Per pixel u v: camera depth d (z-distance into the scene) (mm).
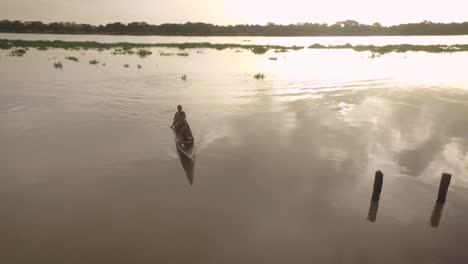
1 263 6703
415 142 12922
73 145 12516
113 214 8328
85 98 19984
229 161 11242
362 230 7855
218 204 8766
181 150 11797
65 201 8859
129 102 19266
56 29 127000
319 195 9227
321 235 7664
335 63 38562
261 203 8820
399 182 9922
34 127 14508
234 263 6805
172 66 35000
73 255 6953
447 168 10758
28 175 10180
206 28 134750
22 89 22047
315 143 12852
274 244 7348
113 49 53719
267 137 13500
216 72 31141
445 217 8359
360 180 10031
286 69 33375
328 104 18797
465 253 7168
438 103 18891
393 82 25859
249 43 77000
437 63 37969
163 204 8750
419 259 7004
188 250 7121
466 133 13852
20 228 7793
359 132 14078
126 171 10492
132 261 6805
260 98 20375
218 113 17016
